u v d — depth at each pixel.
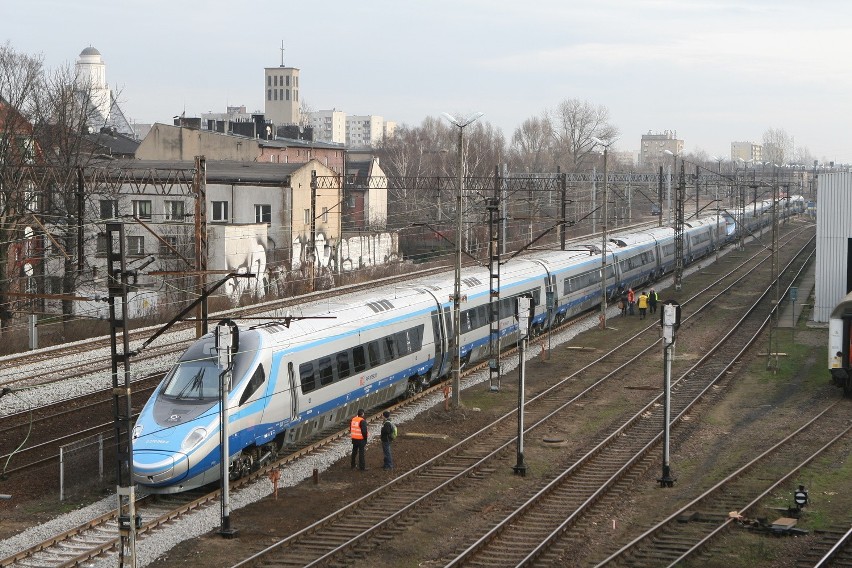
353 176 108.75
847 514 22.80
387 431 26.70
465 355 40.56
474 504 23.66
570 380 39.25
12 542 20.41
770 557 19.92
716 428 31.58
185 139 92.50
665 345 25.72
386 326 33.34
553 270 50.88
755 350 45.50
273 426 26.50
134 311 56.03
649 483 25.69
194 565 19.45
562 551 20.30
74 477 24.53
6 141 53.34
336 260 78.75
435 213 99.00
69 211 55.38
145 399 34.66
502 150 140.62
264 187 72.38
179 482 23.44
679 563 19.50
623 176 94.19
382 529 21.58
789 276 74.12
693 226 84.06
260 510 23.08
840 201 50.84
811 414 33.12
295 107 197.62
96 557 19.72
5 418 31.44
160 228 63.06
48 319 54.16
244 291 63.28
